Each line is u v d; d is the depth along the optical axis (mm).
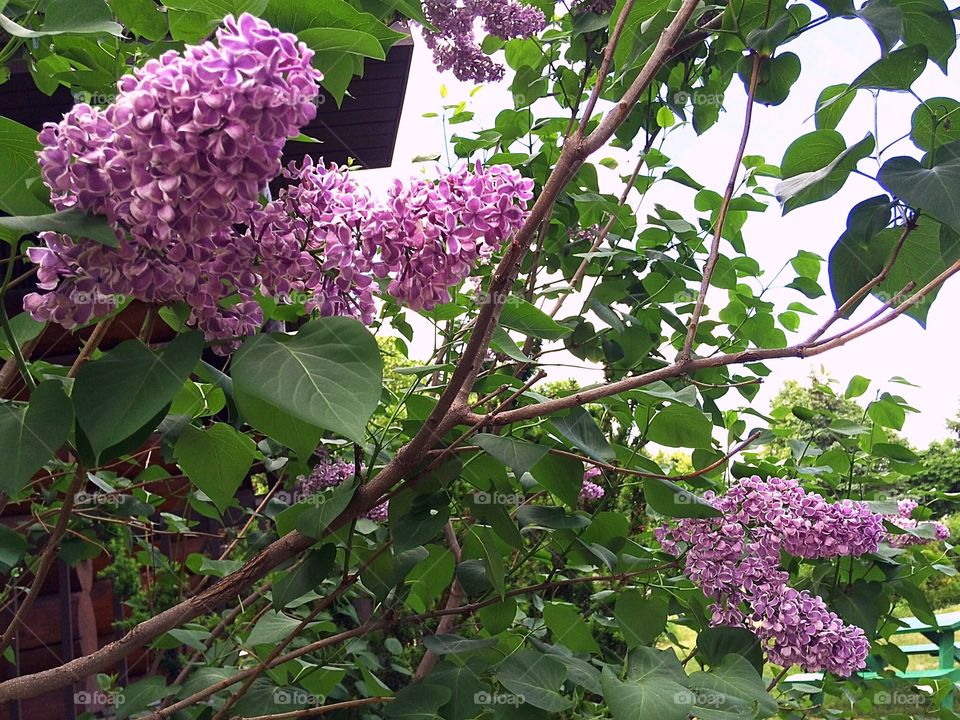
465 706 585
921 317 514
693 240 933
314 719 697
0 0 407
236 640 774
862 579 855
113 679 962
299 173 431
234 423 538
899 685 1062
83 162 336
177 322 488
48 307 384
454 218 426
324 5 449
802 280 898
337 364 366
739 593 673
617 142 998
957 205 414
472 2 830
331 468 722
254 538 889
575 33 835
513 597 681
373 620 642
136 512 840
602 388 507
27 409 378
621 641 1038
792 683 1058
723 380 925
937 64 541
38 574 467
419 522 559
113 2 502
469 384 544
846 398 946
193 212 352
